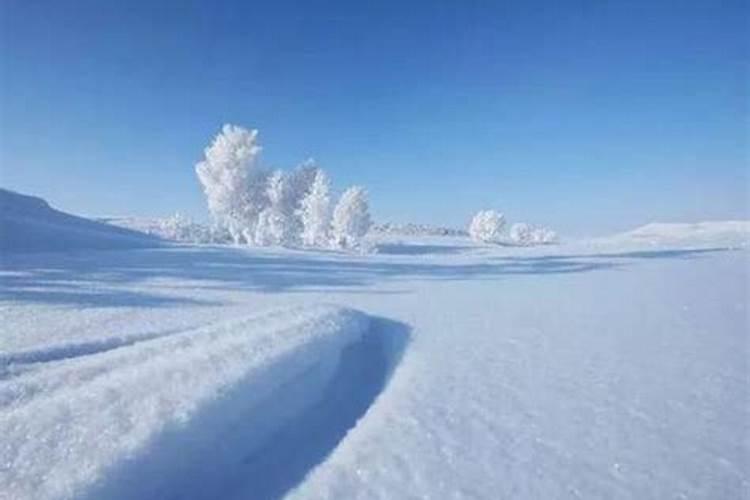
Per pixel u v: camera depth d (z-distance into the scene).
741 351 12.62
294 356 10.31
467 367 11.20
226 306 17.19
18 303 15.70
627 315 17.44
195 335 11.23
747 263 36.31
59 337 11.43
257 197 56.09
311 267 32.59
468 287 25.14
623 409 8.73
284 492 6.28
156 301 17.55
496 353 12.44
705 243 69.56
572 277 29.53
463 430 7.79
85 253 34.38
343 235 51.28
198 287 21.84
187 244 50.59
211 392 7.73
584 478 6.41
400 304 19.66
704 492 6.14
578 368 11.14
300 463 7.11
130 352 9.75
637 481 6.35
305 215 51.97
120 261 30.69
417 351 12.64
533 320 16.62
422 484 6.20
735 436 7.69
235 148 55.50
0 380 8.32
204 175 55.69
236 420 7.71
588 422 8.16
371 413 8.66
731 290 23.20
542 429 7.86
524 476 6.43
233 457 7.15
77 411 6.73
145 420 6.67
